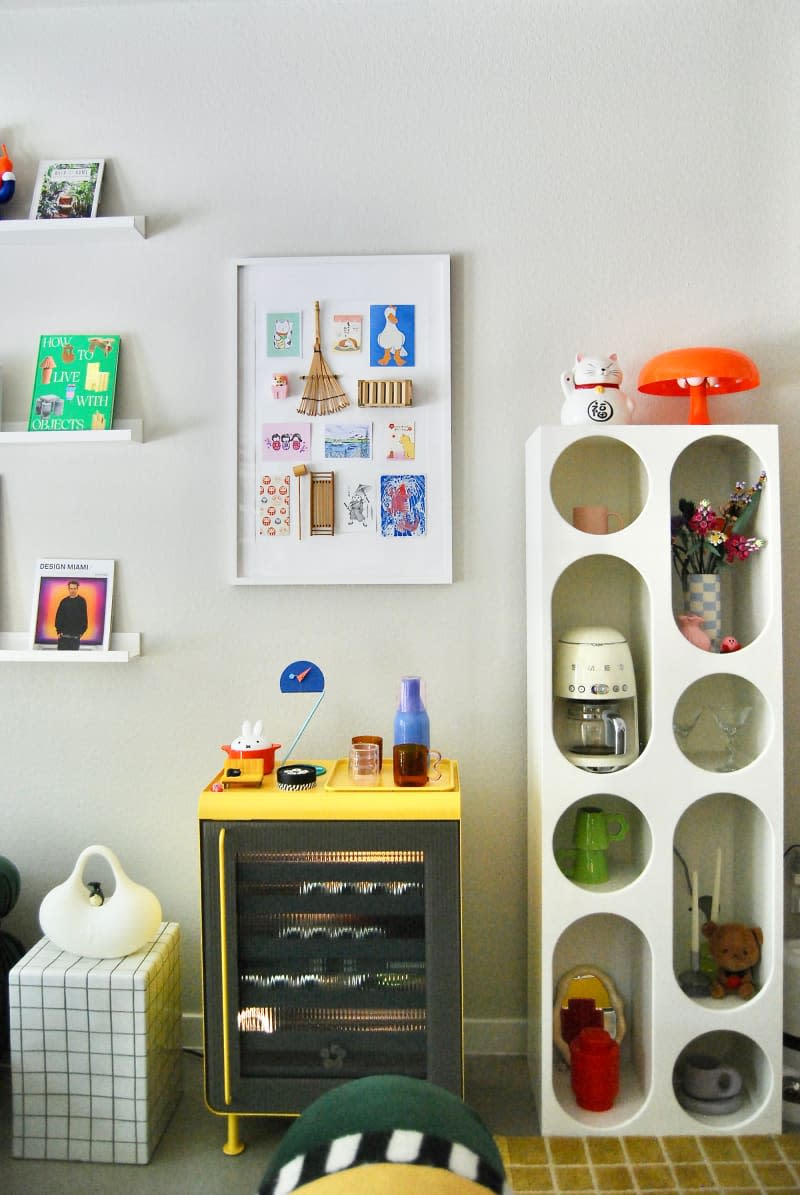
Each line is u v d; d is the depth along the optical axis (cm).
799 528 226
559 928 201
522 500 229
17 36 233
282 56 229
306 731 233
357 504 229
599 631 207
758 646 199
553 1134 199
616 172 227
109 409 229
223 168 231
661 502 200
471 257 228
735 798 225
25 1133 196
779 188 225
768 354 226
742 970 205
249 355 230
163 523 234
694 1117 202
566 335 228
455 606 230
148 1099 194
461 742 231
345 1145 110
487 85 227
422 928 192
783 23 224
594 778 200
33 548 236
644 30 225
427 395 228
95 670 236
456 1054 190
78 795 237
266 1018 194
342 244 230
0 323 236
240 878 192
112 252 233
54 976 194
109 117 232
